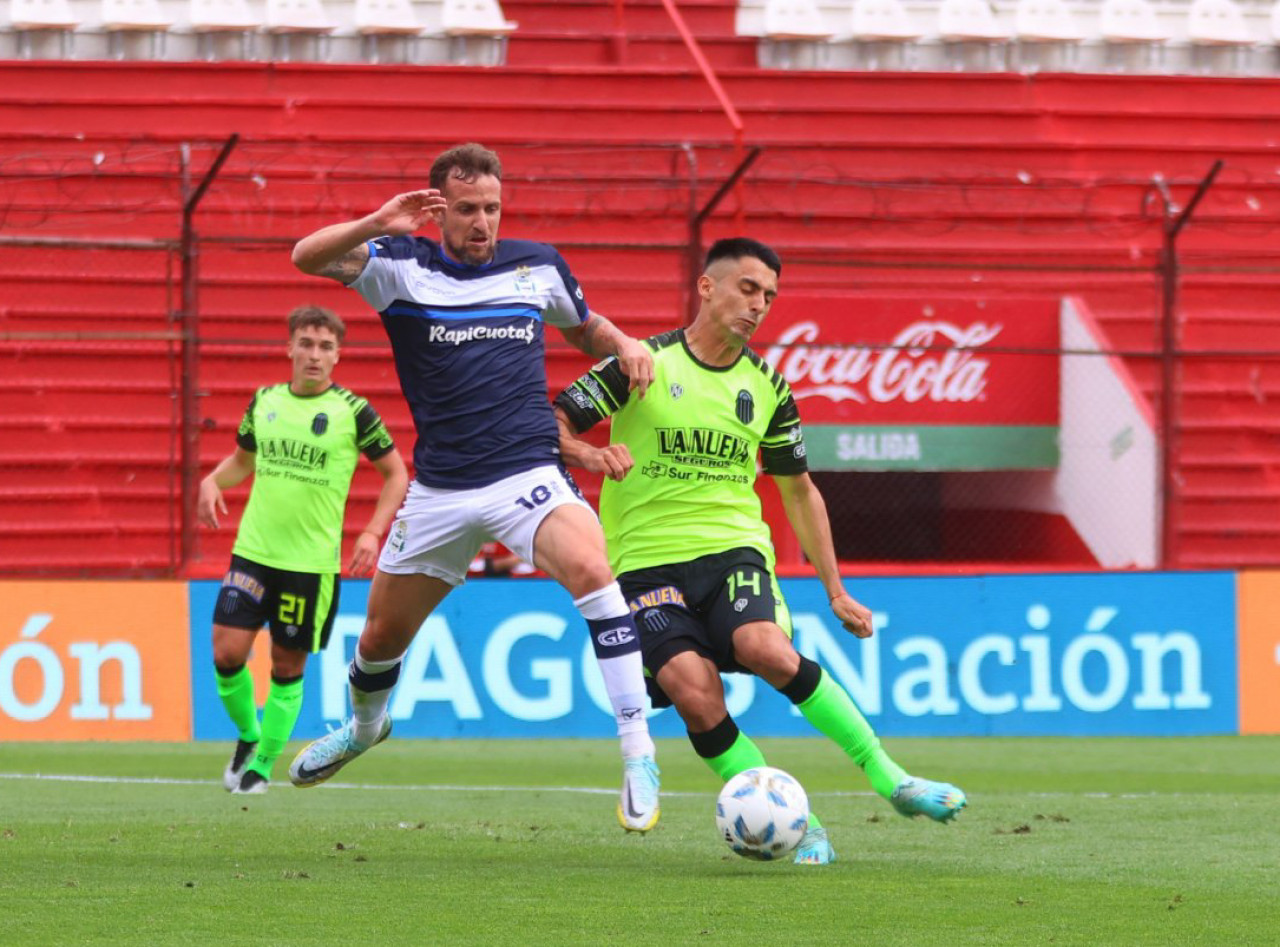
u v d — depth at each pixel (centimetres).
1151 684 4469
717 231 5884
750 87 6481
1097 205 6253
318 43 6384
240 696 2912
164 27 6209
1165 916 1719
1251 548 5619
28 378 5284
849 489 5931
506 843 2319
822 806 2909
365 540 2997
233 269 5550
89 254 5481
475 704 4228
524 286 2067
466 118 6128
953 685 4388
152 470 5228
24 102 5862
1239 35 7062
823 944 1539
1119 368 5359
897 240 6047
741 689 4331
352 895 1809
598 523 2048
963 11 6869
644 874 1998
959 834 2480
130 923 1622
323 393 3000
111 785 3200
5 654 4066
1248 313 6059
